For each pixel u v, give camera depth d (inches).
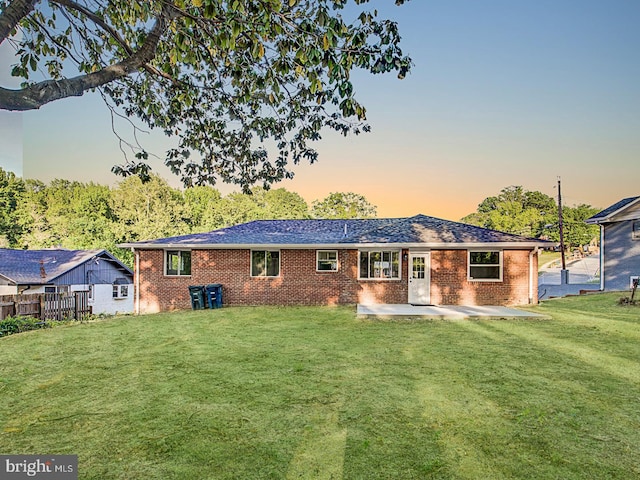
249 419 179.0
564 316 493.4
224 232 738.2
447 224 697.6
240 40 161.8
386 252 634.8
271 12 150.9
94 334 395.5
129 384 231.3
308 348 325.4
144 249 664.4
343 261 639.1
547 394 212.5
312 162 251.4
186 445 153.6
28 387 226.5
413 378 241.1
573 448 151.6
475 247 615.8
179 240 673.6
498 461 141.3
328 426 171.5
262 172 265.0
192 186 263.3
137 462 140.3
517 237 626.8
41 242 1638.8
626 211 767.7
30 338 375.2
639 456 145.8
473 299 617.3
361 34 156.5
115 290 1100.5
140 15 180.9
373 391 217.2
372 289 634.2
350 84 159.8
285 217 2235.5
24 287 866.8
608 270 797.9
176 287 657.6
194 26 188.4
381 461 141.2
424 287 624.4
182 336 382.0
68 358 295.9
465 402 200.4
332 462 140.5
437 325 439.5
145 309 659.4
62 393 215.8
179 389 221.5
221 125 258.1
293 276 644.1
